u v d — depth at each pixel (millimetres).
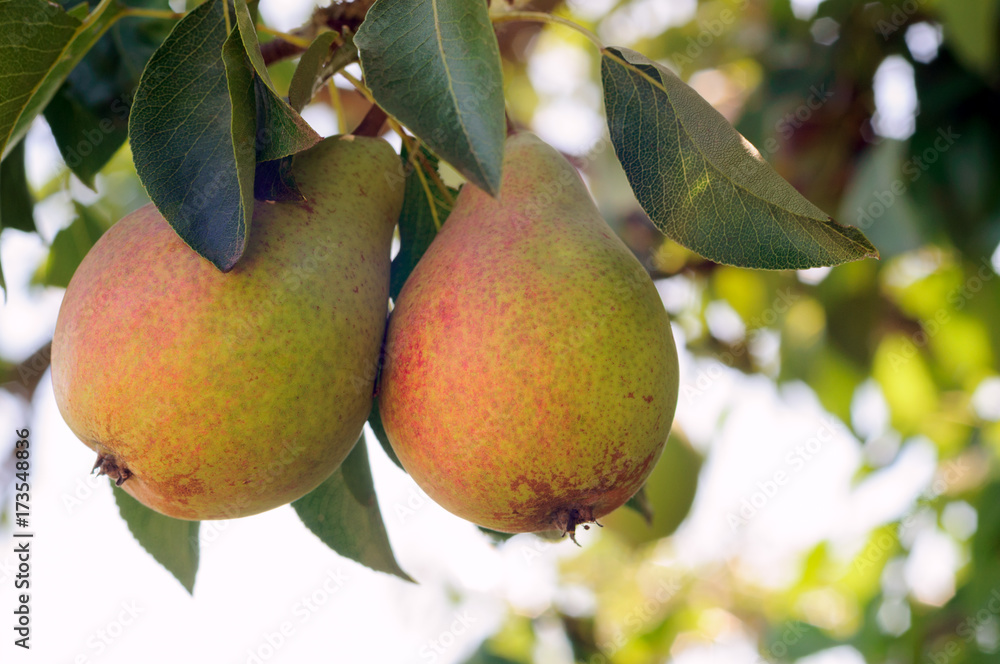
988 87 687
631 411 470
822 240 477
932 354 930
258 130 459
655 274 856
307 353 463
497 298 470
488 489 475
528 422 466
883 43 729
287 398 462
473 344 469
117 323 459
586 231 486
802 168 776
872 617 900
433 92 446
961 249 701
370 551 543
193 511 479
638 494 571
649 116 494
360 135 513
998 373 908
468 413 468
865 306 851
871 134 755
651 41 928
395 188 506
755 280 891
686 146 490
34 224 587
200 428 459
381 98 446
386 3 455
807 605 1104
